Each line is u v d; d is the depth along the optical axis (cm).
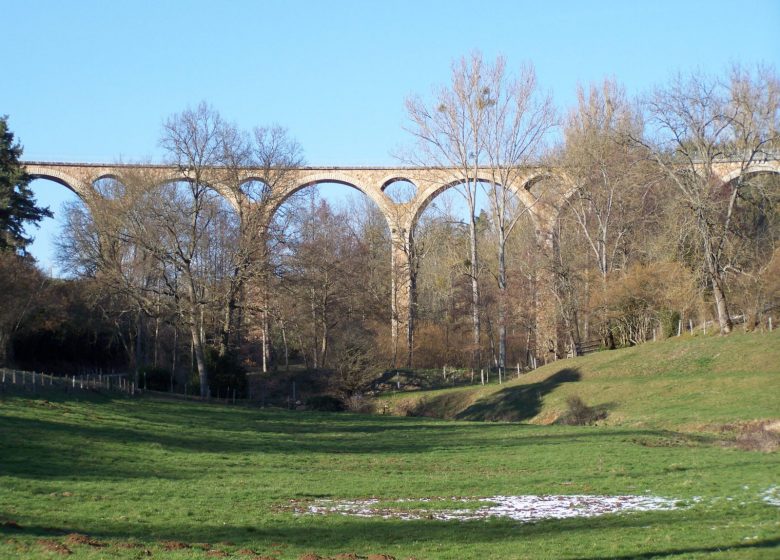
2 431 2614
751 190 5422
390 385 6075
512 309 6212
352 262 7175
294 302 6331
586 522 1689
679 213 4925
